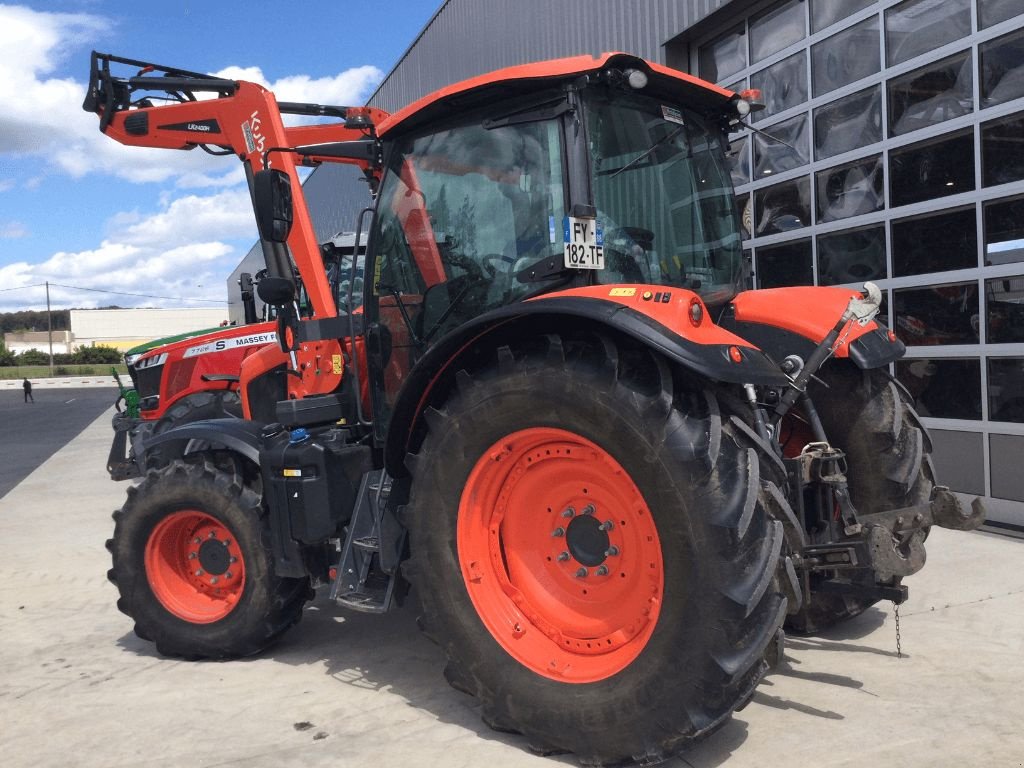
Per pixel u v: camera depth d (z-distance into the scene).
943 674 2.93
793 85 6.07
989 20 4.64
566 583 2.61
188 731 2.75
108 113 4.57
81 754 2.61
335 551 3.37
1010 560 4.21
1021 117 4.50
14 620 4.09
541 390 2.44
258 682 3.17
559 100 2.72
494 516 2.69
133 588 3.51
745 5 6.28
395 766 2.45
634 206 2.90
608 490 2.50
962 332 4.96
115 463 7.88
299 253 3.63
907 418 3.27
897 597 2.76
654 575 2.36
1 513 7.01
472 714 2.80
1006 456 4.76
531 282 2.79
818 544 2.66
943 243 5.03
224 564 3.48
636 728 2.28
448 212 3.05
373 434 3.31
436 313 3.10
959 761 2.31
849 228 5.68
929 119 5.05
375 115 4.81
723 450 2.28
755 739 2.50
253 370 5.04
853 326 3.23
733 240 3.43
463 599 2.63
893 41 5.25
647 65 2.70
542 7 8.70
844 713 2.65
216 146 4.50
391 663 3.32
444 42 11.24
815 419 2.92
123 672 3.34
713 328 2.44
